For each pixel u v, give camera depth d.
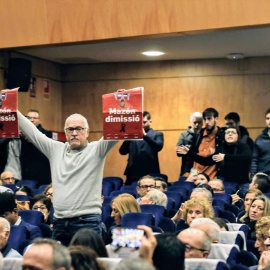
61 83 17.48
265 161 12.02
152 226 7.82
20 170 13.44
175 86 16.84
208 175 12.30
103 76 17.31
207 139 12.66
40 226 8.45
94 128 17.36
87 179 6.46
